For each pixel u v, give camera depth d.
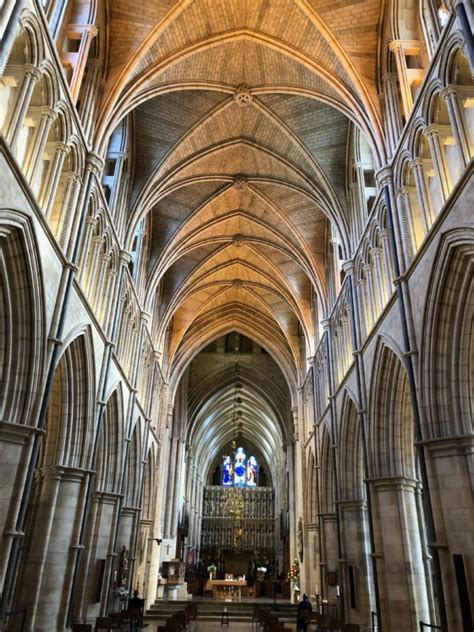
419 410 12.45
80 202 14.26
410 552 15.07
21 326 11.17
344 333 22.64
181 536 42.00
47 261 11.90
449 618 10.62
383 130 16.78
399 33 15.90
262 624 18.98
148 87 18.11
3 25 9.23
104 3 16.25
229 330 38.59
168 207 26.08
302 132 21.95
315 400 28.45
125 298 21.05
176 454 39.69
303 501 31.95
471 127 11.25
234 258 32.28
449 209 11.32
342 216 22.00
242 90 20.45
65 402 15.13
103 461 19.22
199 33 17.58
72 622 15.44
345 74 17.66
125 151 20.72
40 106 11.95
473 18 10.31
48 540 13.95
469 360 11.77
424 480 11.78
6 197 9.68
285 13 17.14
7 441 10.73
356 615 18.89
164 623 23.17
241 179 25.44
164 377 33.66
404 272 14.06
